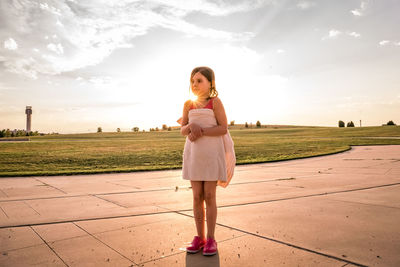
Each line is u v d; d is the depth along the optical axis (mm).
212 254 2379
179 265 2215
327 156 14719
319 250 2402
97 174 9445
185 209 3990
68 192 5781
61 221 3473
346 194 4688
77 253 2482
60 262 2305
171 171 10141
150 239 2811
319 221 3215
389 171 7777
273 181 6719
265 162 12867
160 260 2318
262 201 4324
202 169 2568
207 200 2592
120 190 5953
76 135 87062
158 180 7676
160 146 25906
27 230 3133
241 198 4605
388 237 2658
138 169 10484
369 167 9008
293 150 19406
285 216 3459
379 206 3809
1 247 2641
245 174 8367
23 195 5441
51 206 4363
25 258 2391
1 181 7797
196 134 2523
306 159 13680
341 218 3305
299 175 7809
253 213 3633
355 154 14797
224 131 2631
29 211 4023
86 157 16234
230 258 2312
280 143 27328
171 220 3449
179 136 67875
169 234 2949
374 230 2859
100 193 5570
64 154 18344
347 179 6570
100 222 3414
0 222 3443
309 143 26344
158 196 5176
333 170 8695
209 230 2508
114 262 2293
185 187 6320
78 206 4352
